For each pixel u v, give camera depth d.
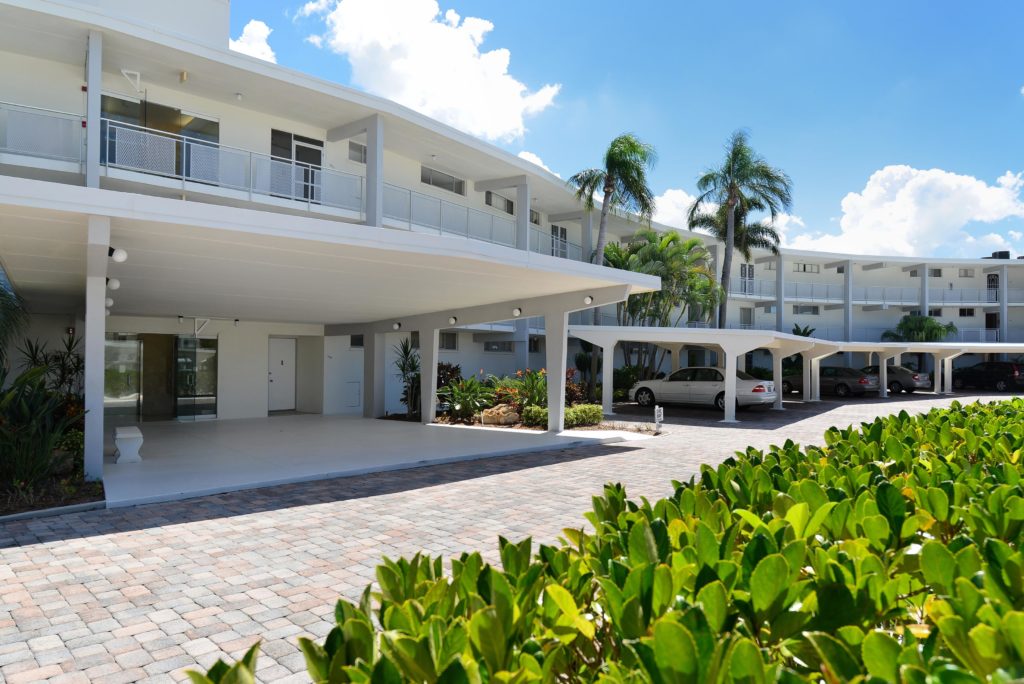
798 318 42.97
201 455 11.30
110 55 13.13
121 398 17.22
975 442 4.96
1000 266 42.81
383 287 12.43
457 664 1.41
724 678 1.42
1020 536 2.58
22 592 4.95
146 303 14.39
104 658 3.90
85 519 7.16
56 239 8.42
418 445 12.73
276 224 8.18
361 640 1.73
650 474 10.02
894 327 44.44
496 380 19.30
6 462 7.74
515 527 6.84
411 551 6.00
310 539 6.39
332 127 17.23
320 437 14.01
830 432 5.52
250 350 18.67
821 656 1.51
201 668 3.77
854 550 2.39
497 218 22.72
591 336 19.95
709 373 22.89
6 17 11.67
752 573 1.87
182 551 5.99
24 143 12.54
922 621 2.25
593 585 2.22
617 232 33.38
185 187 13.93
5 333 10.84
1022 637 1.46
